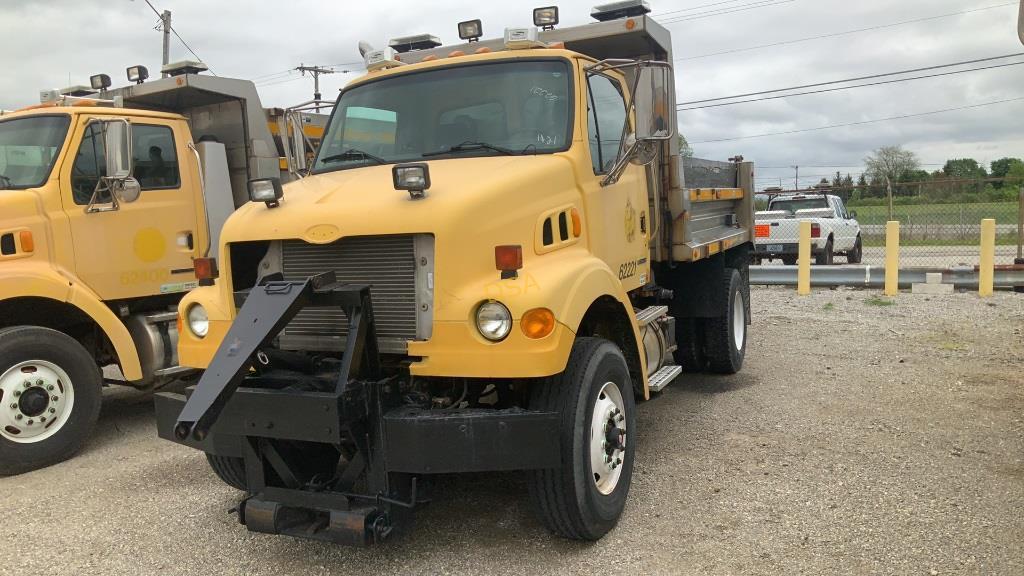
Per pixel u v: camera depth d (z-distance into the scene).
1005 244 23.23
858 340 9.50
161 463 6.00
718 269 7.70
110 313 6.55
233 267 4.37
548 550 4.16
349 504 3.70
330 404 3.52
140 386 7.16
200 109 8.83
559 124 4.88
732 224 8.61
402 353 3.94
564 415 3.96
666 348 6.11
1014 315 10.70
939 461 5.20
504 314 3.72
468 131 5.00
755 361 8.63
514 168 4.39
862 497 4.63
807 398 6.98
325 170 5.26
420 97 5.23
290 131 5.69
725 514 4.48
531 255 4.18
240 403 3.72
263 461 3.95
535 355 3.67
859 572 3.74
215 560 4.21
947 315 10.89
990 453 5.33
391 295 3.96
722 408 6.75
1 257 6.00
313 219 4.07
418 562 4.08
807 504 4.57
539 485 3.99
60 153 6.42
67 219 6.39
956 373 7.67
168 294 7.18
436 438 3.64
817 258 18.48
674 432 6.10
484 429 3.66
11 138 6.64
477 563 4.04
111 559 4.26
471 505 4.82
